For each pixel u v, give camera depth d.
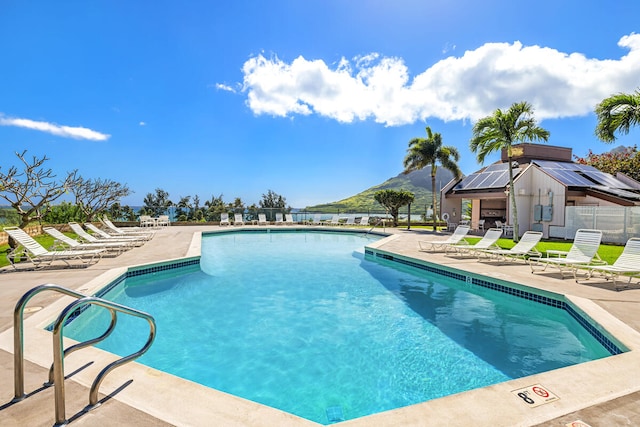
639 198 13.52
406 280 8.27
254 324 5.27
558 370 2.69
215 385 3.54
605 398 2.29
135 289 7.29
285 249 13.91
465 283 7.59
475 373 3.75
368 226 23.92
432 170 23.61
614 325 3.87
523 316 5.64
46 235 15.36
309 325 5.23
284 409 3.12
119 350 4.27
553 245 11.95
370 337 4.78
